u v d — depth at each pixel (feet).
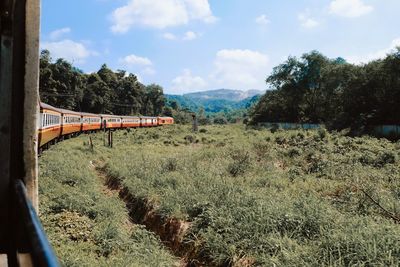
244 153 52.03
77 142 80.07
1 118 5.39
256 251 19.70
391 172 38.47
